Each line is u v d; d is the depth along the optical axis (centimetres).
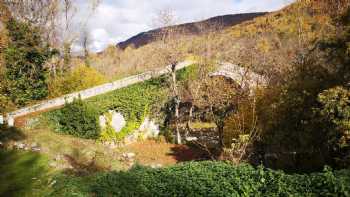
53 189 1293
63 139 2383
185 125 4031
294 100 2100
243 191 1108
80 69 3953
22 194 1366
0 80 2708
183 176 1205
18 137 2166
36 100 3309
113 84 3378
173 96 3800
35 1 4153
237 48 4109
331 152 2036
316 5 4481
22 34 3244
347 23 1970
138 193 1136
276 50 4066
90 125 2983
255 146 2427
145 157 3100
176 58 3725
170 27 4078
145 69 4038
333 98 1741
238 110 2694
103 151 2492
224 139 2703
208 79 3606
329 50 2011
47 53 3503
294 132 2142
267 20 5688
